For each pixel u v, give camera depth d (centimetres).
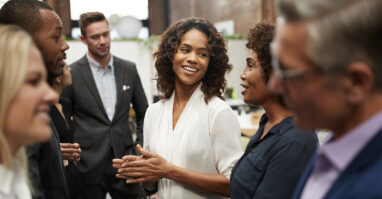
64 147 172
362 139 56
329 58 52
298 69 55
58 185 123
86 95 255
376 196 50
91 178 251
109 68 276
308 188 68
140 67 514
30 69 67
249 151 116
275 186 99
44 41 120
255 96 113
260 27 110
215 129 142
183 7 947
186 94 154
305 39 54
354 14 51
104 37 265
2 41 66
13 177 75
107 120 259
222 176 141
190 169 145
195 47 146
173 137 149
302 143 97
